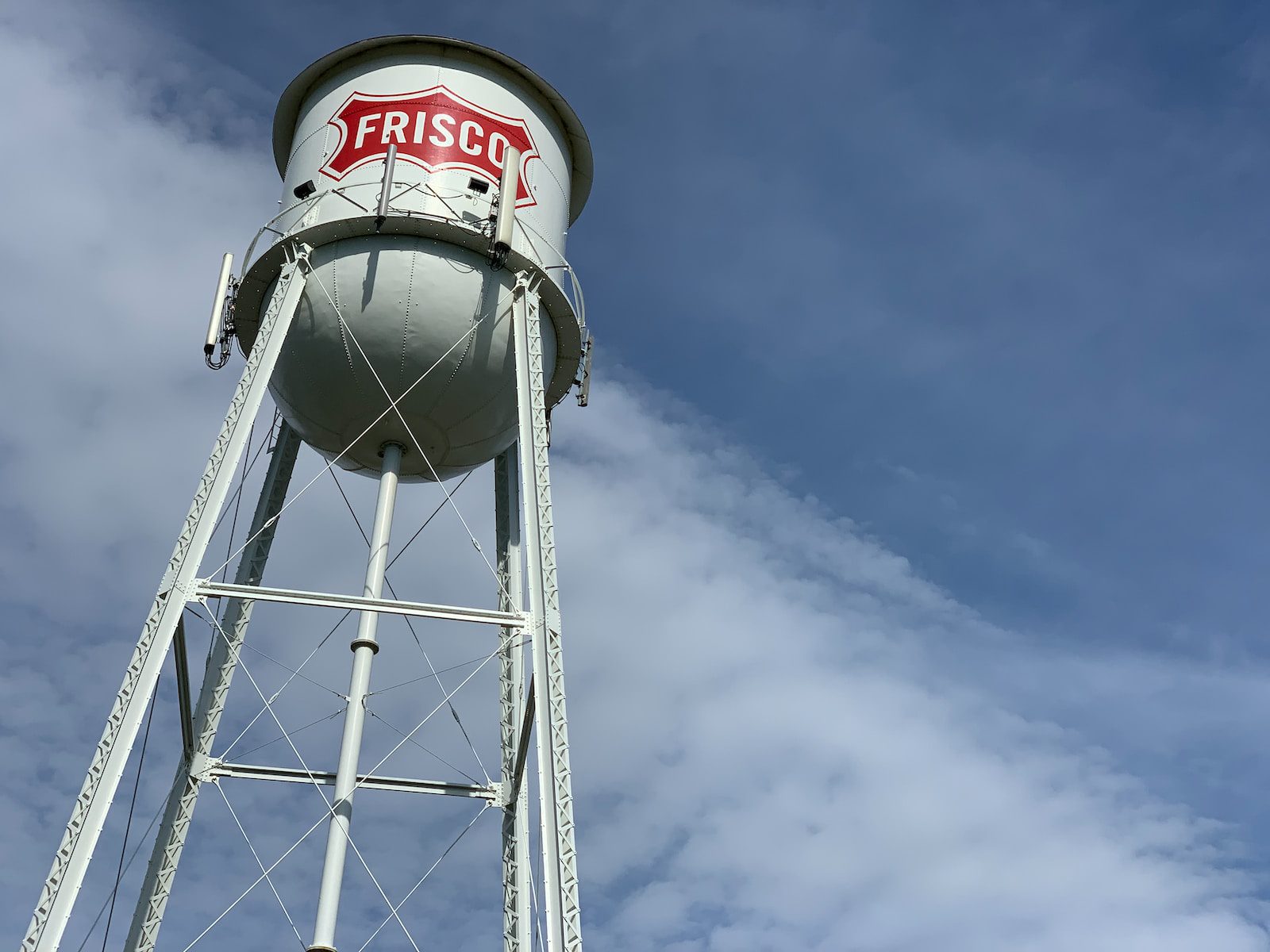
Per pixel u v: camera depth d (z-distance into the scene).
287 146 21.41
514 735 19.48
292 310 17.94
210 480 16.27
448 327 18.06
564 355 20.11
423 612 16.02
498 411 19.00
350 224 18.14
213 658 18.97
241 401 16.95
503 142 19.55
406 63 19.84
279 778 18.19
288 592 15.80
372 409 18.64
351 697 17.20
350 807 16.47
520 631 16.05
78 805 13.83
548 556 16.48
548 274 19.14
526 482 17.03
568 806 14.73
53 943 13.10
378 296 17.92
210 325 18.73
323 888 15.82
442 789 18.73
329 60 20.23
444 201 18.56
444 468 19.91
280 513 18.42
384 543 18.42
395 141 19.02
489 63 20.09
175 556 15.67
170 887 17.45
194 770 17.95
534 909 18.23
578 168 21.78
